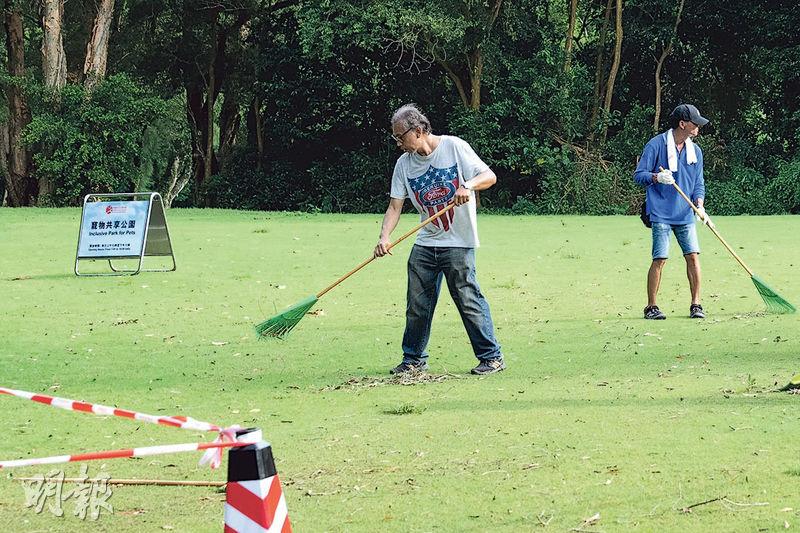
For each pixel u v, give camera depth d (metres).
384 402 7.91
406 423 7.12
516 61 41.06
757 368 8.82
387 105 44.75
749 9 40.78
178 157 49.62
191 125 48.12
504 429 6.83
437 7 38.38
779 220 27.33
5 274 16.56
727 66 43.22
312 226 25.03
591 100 41.44
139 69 46.81
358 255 18.66
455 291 9.12
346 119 44.97
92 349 10.51
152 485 5.77
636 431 6.63
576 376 8.75
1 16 42.22
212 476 5.95
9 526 5.11
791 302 12.84
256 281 15.55
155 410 7.77
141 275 16.36
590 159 39.69
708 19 41.06
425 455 6.25
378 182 44.25
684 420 6.88
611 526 4.87
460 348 10.44
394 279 15.62
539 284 14.99
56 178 39.88
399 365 9.30
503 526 4.92
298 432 6.95
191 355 10.17
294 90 43.81
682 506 5.12
